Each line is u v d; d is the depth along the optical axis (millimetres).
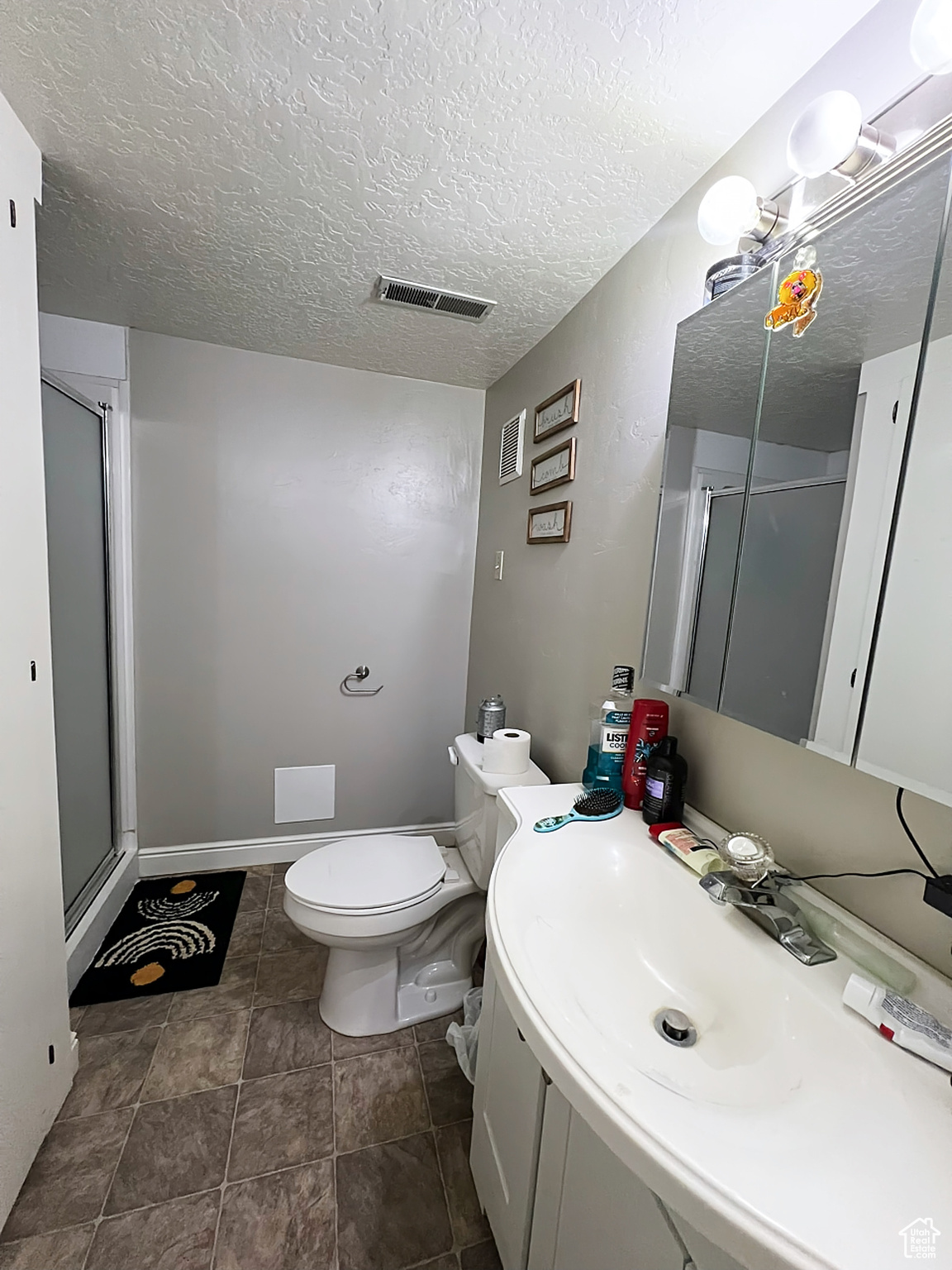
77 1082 1302
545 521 1651
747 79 816
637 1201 606
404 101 883
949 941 595
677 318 1086
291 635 2244
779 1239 382
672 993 772
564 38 765
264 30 778
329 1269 984
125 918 1936
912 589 607
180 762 2182
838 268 706
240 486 2098
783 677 781
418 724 2469
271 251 1350
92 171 1083
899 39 672
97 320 1827
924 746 588
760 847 774
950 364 575
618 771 1121
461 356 1945
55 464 1580
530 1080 858
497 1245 976
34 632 1059
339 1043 1459
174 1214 1052
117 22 772
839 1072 541
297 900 1430
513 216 1161
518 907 783
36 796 1083
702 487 963
